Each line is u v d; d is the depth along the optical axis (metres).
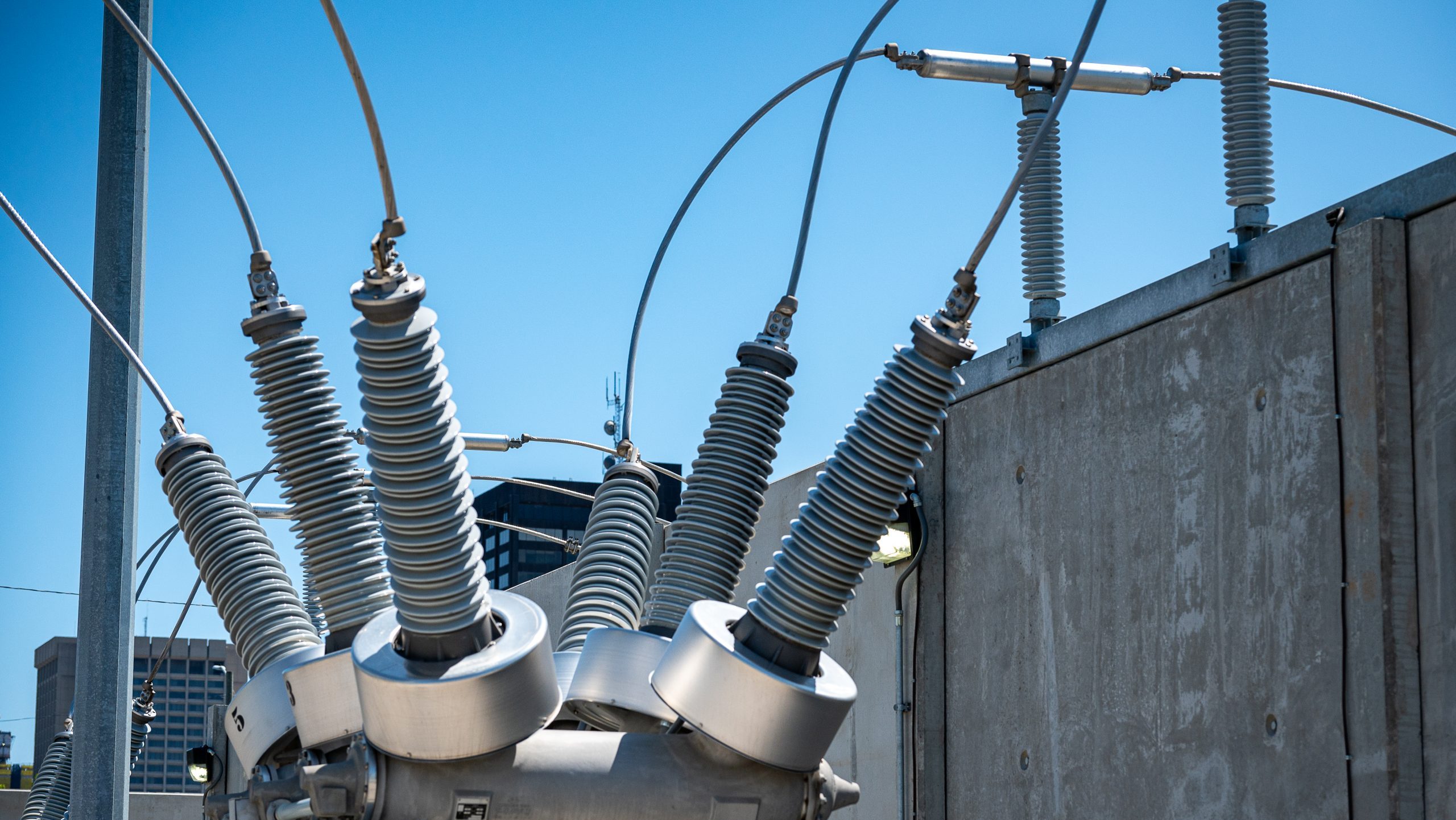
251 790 4.69
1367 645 5.27
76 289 5.18
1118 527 6.60
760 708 4.27
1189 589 6.16
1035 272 7.37
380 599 4.79
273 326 4.89
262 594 5.04
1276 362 5.80
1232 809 5.84
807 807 4.49
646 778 4.39
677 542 5.04
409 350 4.10
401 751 4.18
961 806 7.55
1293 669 5.61
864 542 4.35
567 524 97.94
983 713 7.43
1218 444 6.07
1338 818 5.35
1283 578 5.69
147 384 5.29
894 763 8.20
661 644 4.80
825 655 4.65
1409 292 5.38
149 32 8.07
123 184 7.91
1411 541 5.26
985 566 7.50
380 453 4.11
